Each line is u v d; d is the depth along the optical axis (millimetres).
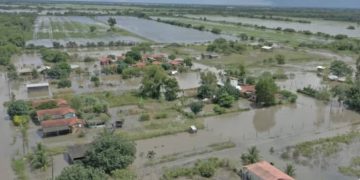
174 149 61625
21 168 53844
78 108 75938
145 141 64625
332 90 93812
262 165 51531
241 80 101625
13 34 165875
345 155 60781
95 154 52281
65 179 44812
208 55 141625
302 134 69375
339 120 77375
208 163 54562
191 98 88500
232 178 52406
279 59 133625
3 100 86125
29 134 66750
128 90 94125
